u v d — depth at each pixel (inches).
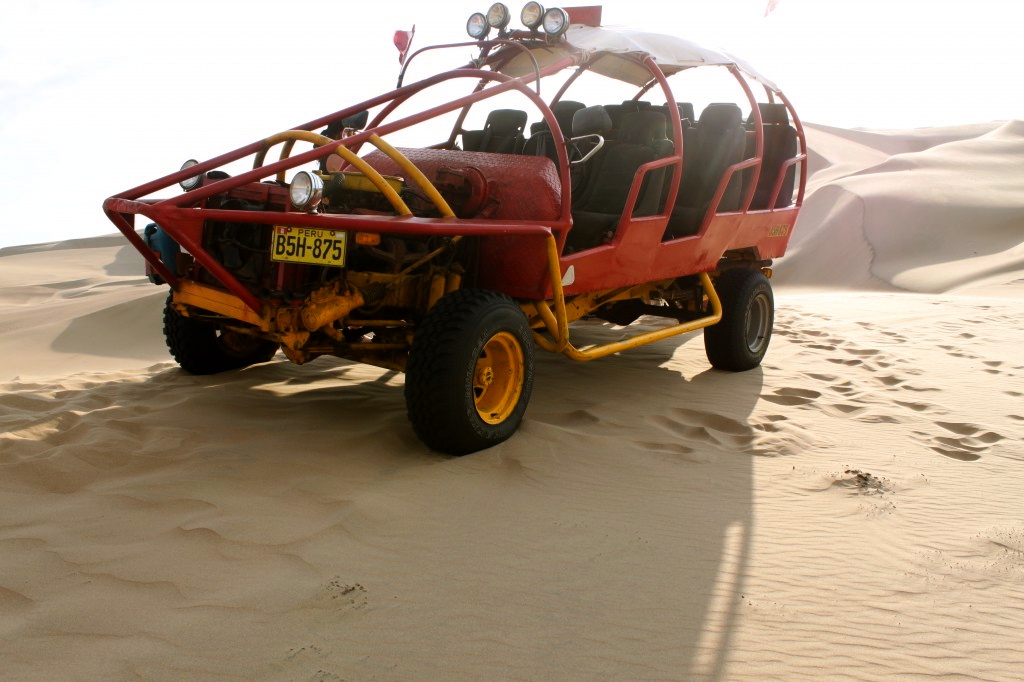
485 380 197.2
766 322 318.0
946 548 155.8
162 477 169.0
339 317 194.1
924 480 193.8
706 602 131.0
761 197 331.3
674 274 268.4
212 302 210.5
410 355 185.6
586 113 261.4
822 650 118.7
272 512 153.9
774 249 330.0
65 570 129.6
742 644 119.0
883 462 206.5
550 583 133.7
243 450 187.0
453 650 112.8
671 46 249.8
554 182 218.2
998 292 1105.4
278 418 214.2
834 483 189.0
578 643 116.6
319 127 233.8
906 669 115.0
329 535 145.3
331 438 198.5
